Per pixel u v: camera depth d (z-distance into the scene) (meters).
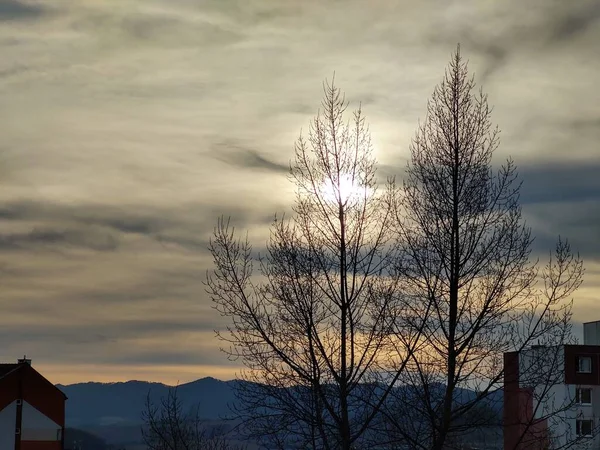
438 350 19.03
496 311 19.08
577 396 20.70
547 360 19.19
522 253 19.36
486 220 19.48
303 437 18.88
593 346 67.06
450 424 19.05
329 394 18.59
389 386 18.92
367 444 18.98
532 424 19.44
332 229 19.39
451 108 19.95
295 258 19.17
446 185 19.59
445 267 19.31
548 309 19.12
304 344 18.91
